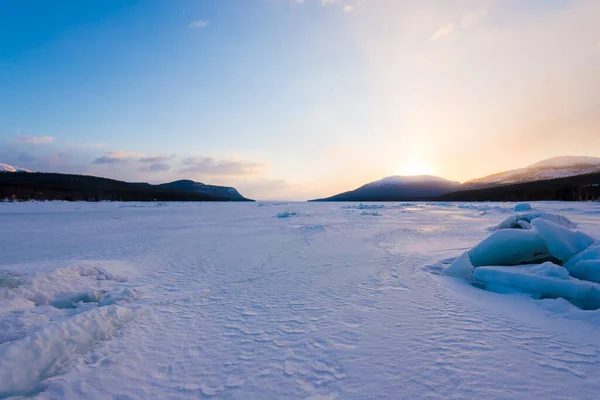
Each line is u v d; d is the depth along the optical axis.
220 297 6.29
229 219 29.41
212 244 13.64
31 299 5.79
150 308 5.66
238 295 6.39
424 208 48.38
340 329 4.52
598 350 3.67
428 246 11.95
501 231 7.83
